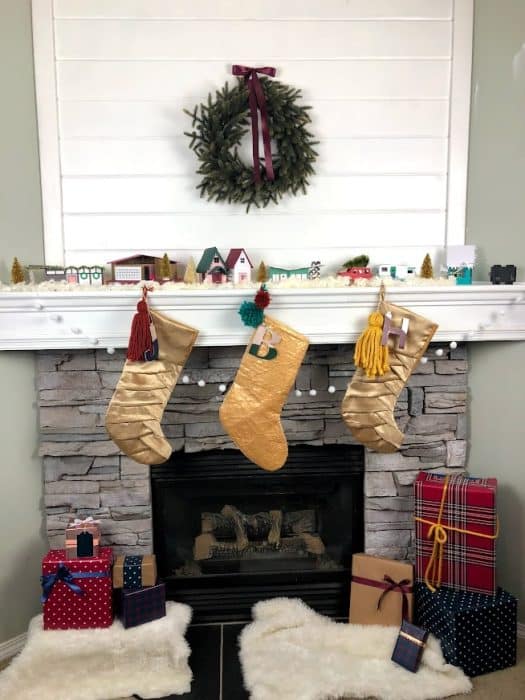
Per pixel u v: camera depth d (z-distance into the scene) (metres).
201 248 2.11
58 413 2.03
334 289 1.91
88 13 1.98
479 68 2.05
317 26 2.03
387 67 2.06
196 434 2.09
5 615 2.06
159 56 2.01
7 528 2.05
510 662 1.92
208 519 2.27
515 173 2.04
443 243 2.14
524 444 2.08
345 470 2.16
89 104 2.02
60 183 2.03
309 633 2.02
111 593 1.92
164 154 2.05
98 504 2.08
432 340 1.98
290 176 2.01
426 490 1.98
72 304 1.89
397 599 2.03
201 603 2.19
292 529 2.29
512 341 2.06
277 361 1.88
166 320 1.86
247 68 1.98
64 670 1.84
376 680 1.80
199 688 1.84
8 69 1.95
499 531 2.15
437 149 2.10
